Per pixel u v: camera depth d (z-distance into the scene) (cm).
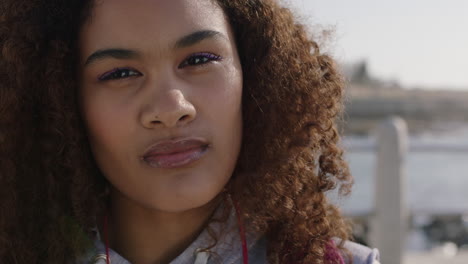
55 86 120
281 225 126
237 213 124
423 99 2519
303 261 122
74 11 117
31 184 126
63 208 126
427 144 427
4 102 121
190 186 109
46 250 124
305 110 132
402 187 356
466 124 2125
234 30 124
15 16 121
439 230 507
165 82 109
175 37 109
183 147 109
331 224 131
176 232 121
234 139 116
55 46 119
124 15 109
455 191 434
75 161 123
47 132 124
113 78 112
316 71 136
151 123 108
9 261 124
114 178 117
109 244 125
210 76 112
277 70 130
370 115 2247
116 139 112
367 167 378
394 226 355
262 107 130
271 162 128
